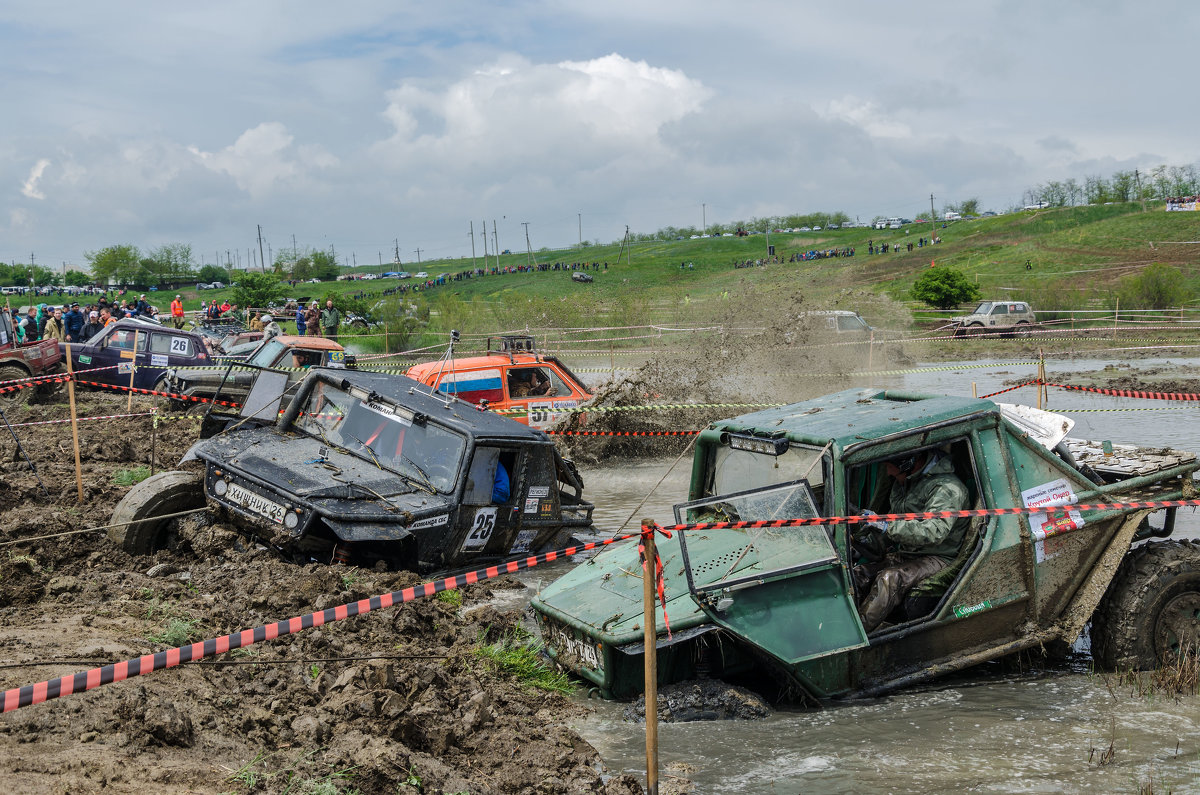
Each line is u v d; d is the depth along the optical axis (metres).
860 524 6.07
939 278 53.34
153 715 4.04
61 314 27.25
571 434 13.70
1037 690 5.71
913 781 4.50
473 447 8.07
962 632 5.78
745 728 5.18
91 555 7.69
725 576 5.38
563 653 5.91
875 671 5.56
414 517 7.58
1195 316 45.78
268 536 7.46
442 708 5.11
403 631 6.36
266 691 5.00
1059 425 6.50
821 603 5.42
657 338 31.39
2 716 3.96
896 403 6.45
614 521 10.58
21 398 17.73
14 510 8.84
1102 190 115.69
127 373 20.23
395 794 4.00
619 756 4.88
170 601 6.49
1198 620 6.06
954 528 5.86
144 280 127.12
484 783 4.38
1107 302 50.34
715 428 6.47
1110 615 5.99
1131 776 4.52
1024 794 4.34
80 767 3.60
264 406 9.56
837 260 98.75
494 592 8.08
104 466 11.95
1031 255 78.44
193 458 8.21
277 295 67.56
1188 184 110.06
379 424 8.56
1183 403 18.52
